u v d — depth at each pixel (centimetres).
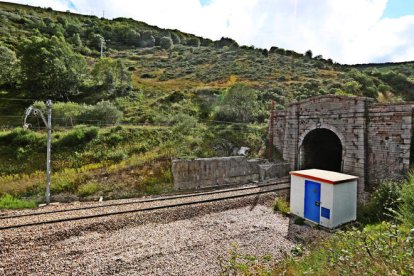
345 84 4288
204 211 1252
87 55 6644
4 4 9269
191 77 5078
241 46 8112
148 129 2220
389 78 5141
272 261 818
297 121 2097
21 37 5672
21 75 3684
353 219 1159
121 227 1053
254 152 2241
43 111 2492
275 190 1614
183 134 2245
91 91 3900
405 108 1472
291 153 2142
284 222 1187
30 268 745
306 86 4362
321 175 1187
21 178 1543
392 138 1529
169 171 1711
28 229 962
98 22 10331
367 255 437
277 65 5934
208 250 884
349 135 1720
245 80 4741
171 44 8612
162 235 996
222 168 1803
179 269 762
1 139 1823
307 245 923
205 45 9662
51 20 8556
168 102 3466
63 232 959
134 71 5538
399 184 1242
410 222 654
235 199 1412
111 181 1580
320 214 1126
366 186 1636
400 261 363
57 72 3569
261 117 2934
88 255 830
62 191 1484
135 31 9281
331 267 478
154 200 1373
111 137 2027
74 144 1906
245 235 1019
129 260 805
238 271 733
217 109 2992
